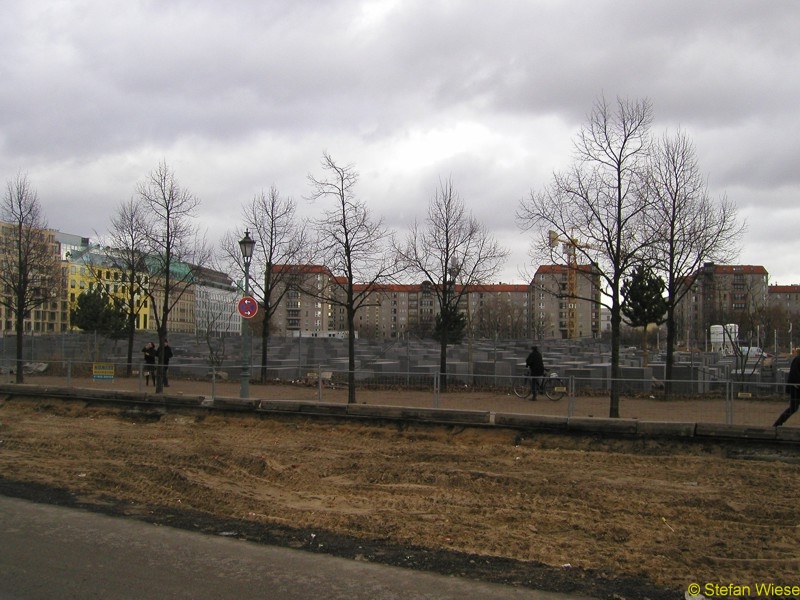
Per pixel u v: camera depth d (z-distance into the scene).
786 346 69.25
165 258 26.44
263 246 28.17
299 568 6.60
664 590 6.24
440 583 6.25
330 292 28.67
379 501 9.93
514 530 8.38
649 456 13.64
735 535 8.28
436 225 26.38
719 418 14.80
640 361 36.66
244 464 12.63
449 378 19.25
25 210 26.77
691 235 22.66
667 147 24.47
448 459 13.40
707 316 55.25
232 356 34.94
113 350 38.22
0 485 10.53
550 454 13.98
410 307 146.12
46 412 21.33
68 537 7.59
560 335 113.12
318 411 17.61
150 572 6.42
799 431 13.32
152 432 16.95
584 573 6.68
